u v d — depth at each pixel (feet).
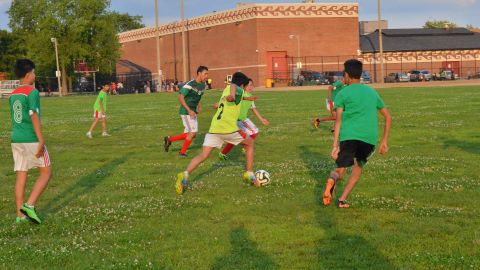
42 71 269.44
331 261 18.51
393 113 71.87
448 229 21.33
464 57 235.81
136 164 39.83
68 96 208.95
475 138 47.44
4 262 19.15
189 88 42.63
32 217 23.47
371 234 21.09
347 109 24.04
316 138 51.19
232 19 224.33
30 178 34.96
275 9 214.28
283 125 63.36
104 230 22.76
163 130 63.87
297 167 35.78
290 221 23.17
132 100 144.25
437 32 243.81
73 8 251.60
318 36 220.23
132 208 25.98
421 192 27.63
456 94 111.14
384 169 33.83
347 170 33.71
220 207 25.84
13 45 294.46
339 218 23.39
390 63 230.27
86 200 28.22
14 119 24.08
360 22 288.51
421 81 206.18
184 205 26.43
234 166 37.04
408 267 17.71
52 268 18.56
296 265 18.25
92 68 258.98
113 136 59.26
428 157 38.06
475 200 25.76
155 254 19.63
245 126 40.96
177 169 37.06
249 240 20.85
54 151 48.52
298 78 208.85
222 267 18.24
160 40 268.82
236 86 29.19
